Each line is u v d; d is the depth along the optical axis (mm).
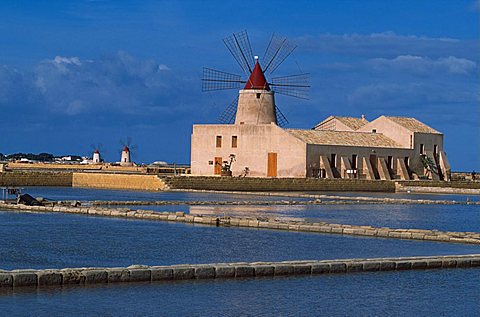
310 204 116438
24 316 38812
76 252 59312
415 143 177500
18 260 54688
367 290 47250
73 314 39531
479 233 78062
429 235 72375
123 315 39812
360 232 75062
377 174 169500
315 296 45219
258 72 172375
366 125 182875
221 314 40750
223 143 166375
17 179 153625
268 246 65250
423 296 46188
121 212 89250
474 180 196750
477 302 44969
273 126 161000
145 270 47156
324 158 159750
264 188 148125
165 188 147500
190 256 58531
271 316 40719
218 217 83625
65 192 136875
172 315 40250
